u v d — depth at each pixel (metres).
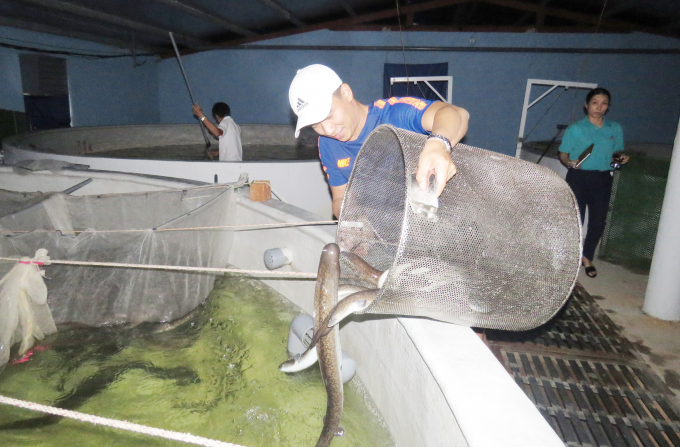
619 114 11.18
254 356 3.21
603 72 11.02
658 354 3.27
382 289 1.37
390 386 2.34
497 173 1.57
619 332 3.57
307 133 11.32
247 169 6.20
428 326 1.96
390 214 2.06
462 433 1.42
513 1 9.91
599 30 10.77
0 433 2.54
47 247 3.32
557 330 3.59
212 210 3.88
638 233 4.96
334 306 1.61
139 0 8.01
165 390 2.88
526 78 11.23
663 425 2.54
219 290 4.14
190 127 10.91
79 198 3.93
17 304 3.08
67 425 2.60
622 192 5.08
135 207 4.07
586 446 2.39
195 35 11.31
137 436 2.52
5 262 3.27
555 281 1.52
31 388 2.89
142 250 3.36
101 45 11.47
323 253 1.68
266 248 4.11
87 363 3.12
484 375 1.63
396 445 2.28
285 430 2.55
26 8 8.39
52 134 8.36
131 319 3.49
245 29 10.98
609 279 4.68
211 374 3.04
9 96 9.79
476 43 11.21
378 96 11.92
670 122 11.05
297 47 11.83
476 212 1.45
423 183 1.33
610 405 2.70
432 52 11.41
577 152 4.59
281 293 4.01
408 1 10.07
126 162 6.21
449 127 1.58
